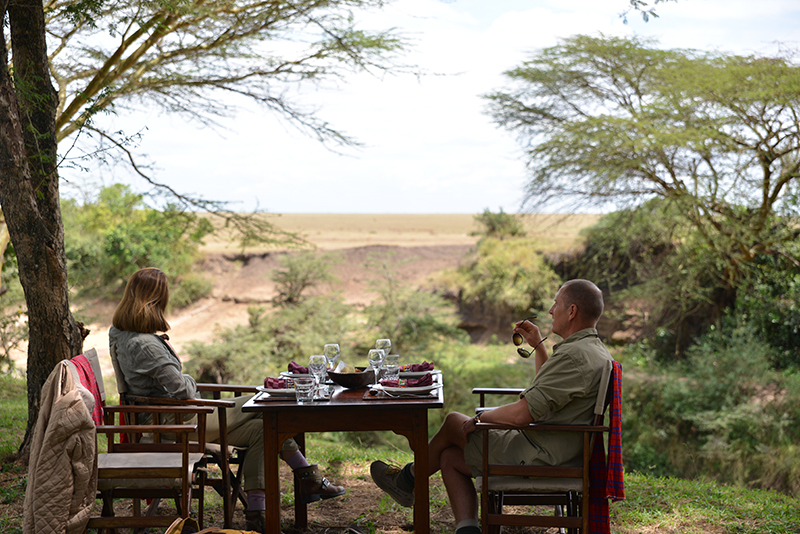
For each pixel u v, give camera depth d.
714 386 12.68
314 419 3.13
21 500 4.26
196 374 20.38
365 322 22.08
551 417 3.02
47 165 4.98
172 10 5.91
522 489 2.99
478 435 3.18
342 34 7.80
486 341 22.78
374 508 4.13
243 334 21.00
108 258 23.02
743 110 11.91
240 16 7.58
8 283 11.38
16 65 4.93
